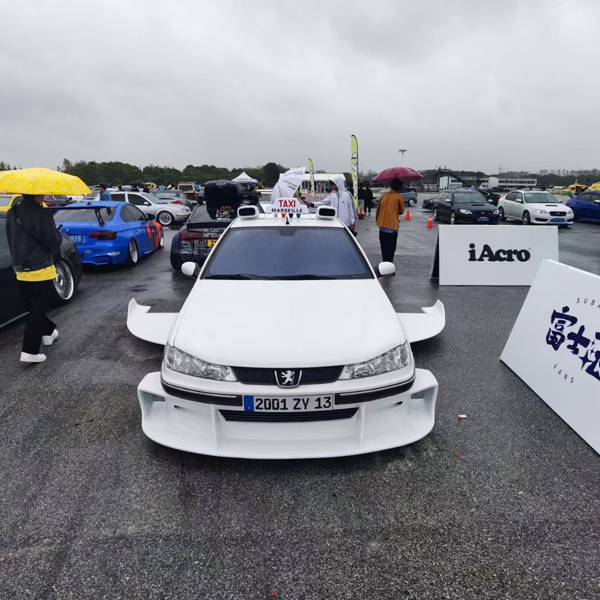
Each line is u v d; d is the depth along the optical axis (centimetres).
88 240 754
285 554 194
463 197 1762
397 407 255
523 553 194
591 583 180
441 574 184
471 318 527
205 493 230
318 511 218
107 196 1298
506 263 697
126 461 256
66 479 240
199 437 244
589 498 227
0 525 208
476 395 334
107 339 455
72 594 175
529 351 359
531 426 292
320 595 175
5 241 484
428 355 412
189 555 193
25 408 316
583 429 277
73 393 339
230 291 304
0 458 259
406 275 775
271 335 249
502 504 223
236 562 190
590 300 305
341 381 233
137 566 187
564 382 308
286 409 230
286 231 383
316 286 312
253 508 220
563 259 938
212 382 233
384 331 261
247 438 238
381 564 189
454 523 211
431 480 240
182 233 720
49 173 373
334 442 240
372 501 225
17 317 496
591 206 1753
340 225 401
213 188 800
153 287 682
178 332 261
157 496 228
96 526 208
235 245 367
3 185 349
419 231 1565
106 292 652
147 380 262
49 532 205
